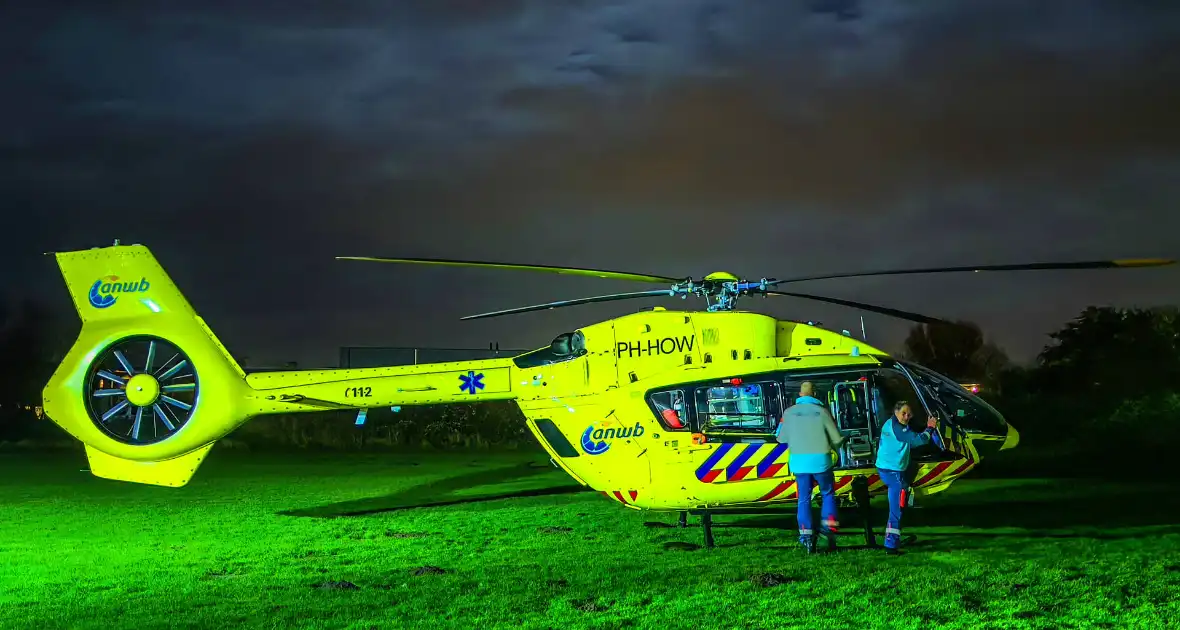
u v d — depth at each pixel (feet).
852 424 33.63
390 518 42.50
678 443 34.63
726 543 33.78
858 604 23.99
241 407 42.04
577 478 36.63
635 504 35.63
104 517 43.39
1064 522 36.68
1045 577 26.58
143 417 42.91
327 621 23.48
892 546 31.22
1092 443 68.90
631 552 32.53
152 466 42.60
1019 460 62.69
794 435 31.83
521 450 94.89
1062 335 87.04
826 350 36.63
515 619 23.35
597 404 36.35
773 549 32.40
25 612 25.02
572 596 25.58
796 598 24.81
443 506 46.62
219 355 42.34
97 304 42.98
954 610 23.31
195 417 42.11
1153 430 67.15
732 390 34.63
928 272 33.99
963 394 35.76
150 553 34.04
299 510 45.68
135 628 23.09
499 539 36.17
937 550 31.32
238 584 28.37
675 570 28.86
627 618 23.17
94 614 24.64
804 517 31.58
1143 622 22.15
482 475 63.36
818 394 34.27
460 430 100.83
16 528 40.24
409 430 101.30
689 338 36.63
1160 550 30.68
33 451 94.58
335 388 41.09
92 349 42.65
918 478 34.58
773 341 36.86
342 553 33.81
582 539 35.55
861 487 33.12
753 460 33.86
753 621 22.67
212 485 57.62
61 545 36.01
